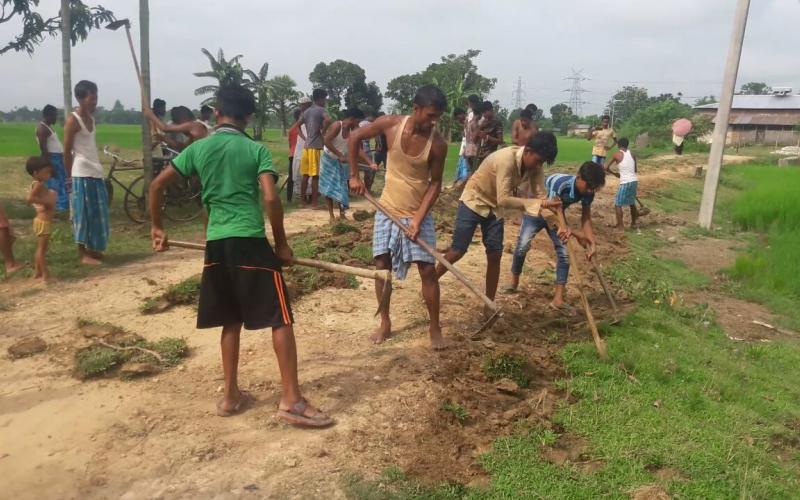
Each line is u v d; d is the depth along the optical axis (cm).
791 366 567
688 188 1823
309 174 1093
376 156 1667
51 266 654
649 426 395
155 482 314
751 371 535
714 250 1026
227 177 348
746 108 5162
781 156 3444
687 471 351
